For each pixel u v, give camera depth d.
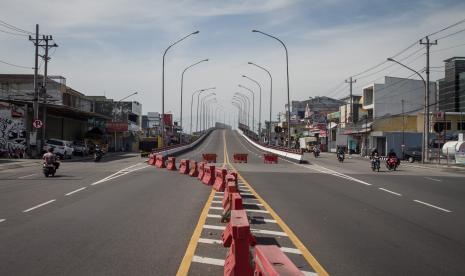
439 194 18.92
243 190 19.47
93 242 9.25
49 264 7.58
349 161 50.44
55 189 19.14
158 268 7.39
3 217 12.18
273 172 30.61
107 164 40.00
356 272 7.32
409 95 74.19
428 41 47.16
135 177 25.61
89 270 7.25
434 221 12.25
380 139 69.19
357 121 79.38
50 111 57.75
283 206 14.71
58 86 65.88
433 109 76.81
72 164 39.94
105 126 82.88
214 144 92.06
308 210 13.91
